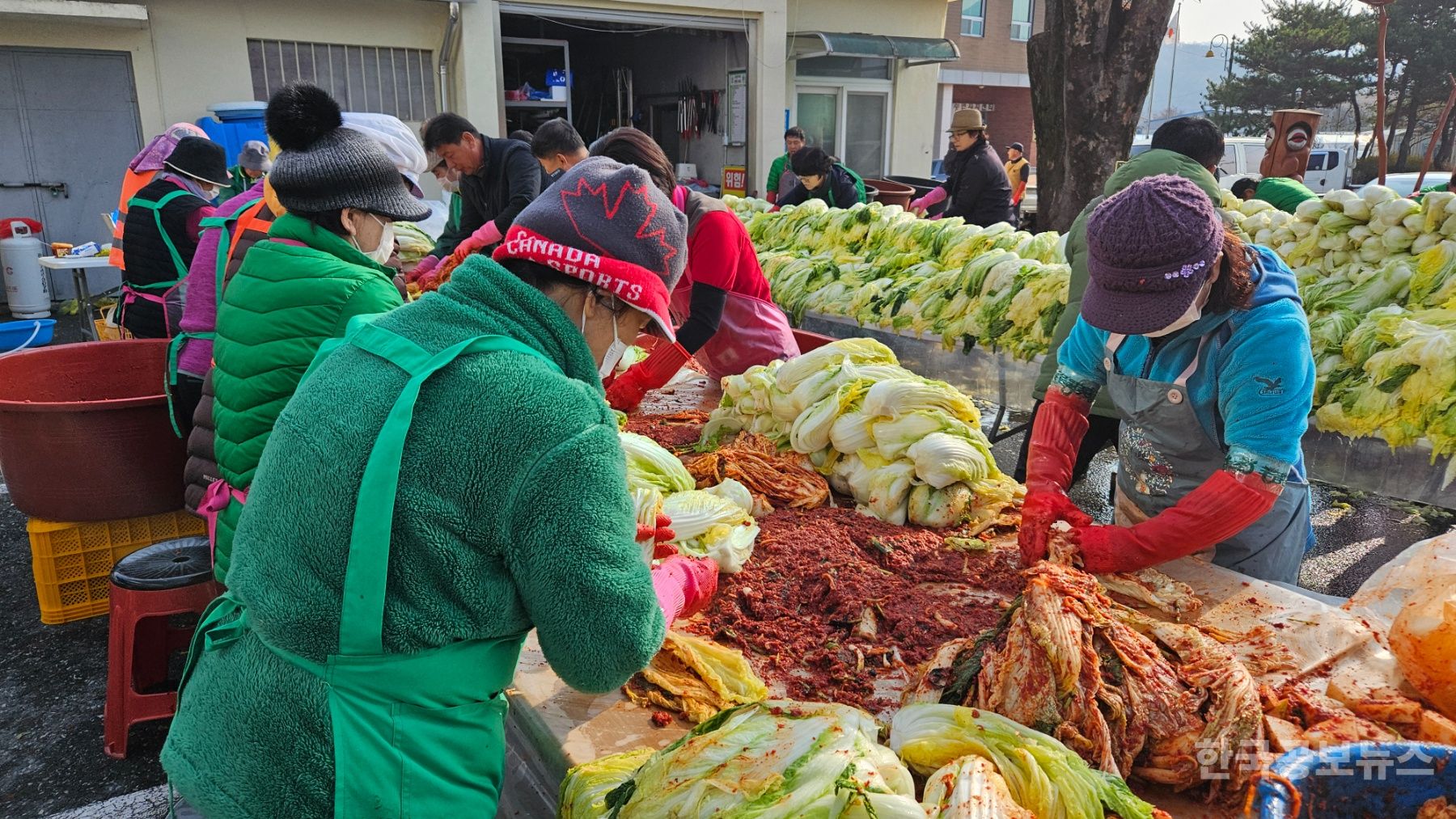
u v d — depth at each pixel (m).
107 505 3.61
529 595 1.27
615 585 1.24
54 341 8.95
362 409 1.25
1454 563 1.66
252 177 6.39
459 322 1.31
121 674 3.13
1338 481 3.98
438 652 1.28
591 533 1.23
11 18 9.56
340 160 2.23
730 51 13.96
